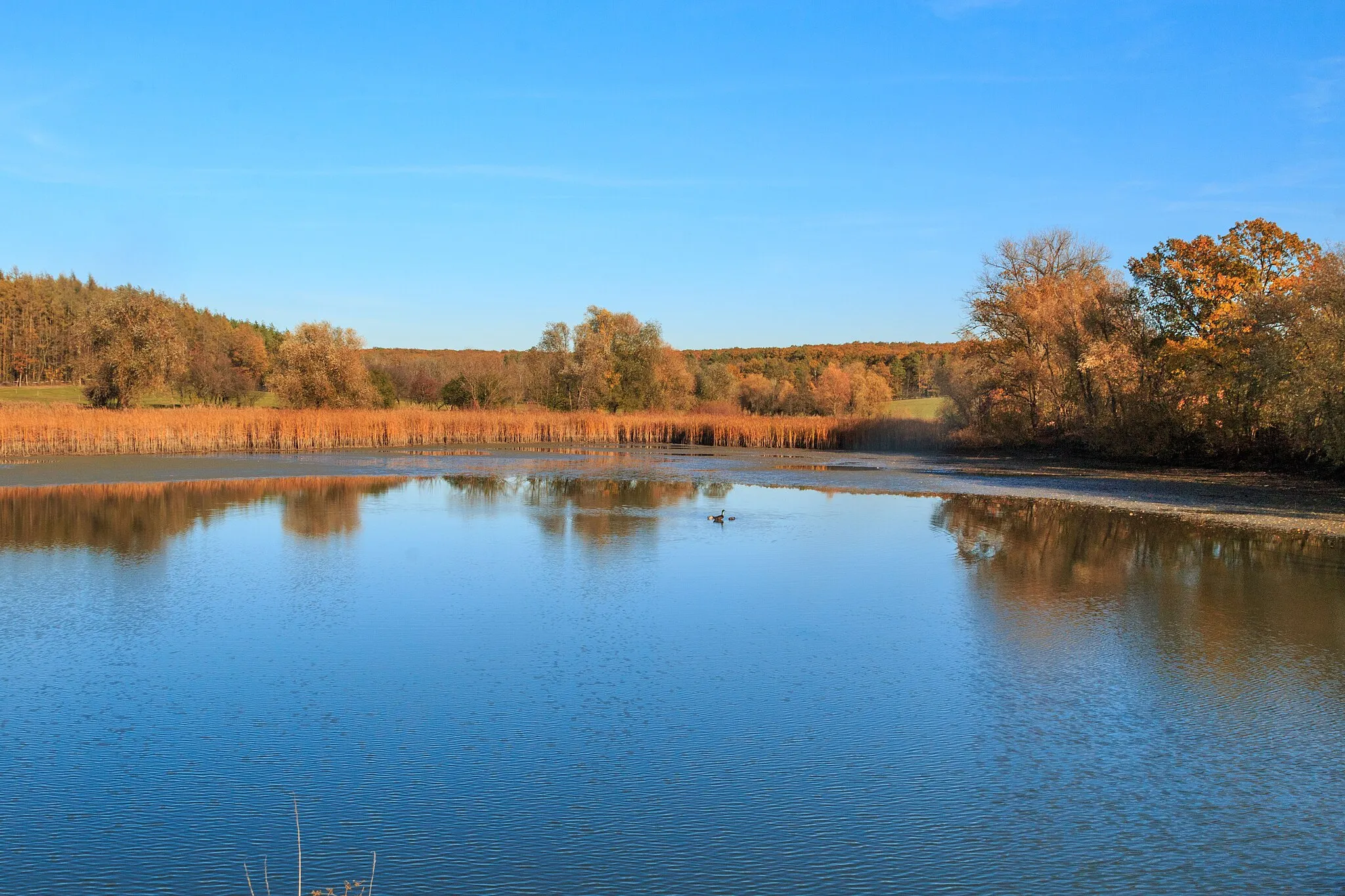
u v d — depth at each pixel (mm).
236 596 18234
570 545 24266
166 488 36250
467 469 46656
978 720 11984
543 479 42219
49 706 12164
